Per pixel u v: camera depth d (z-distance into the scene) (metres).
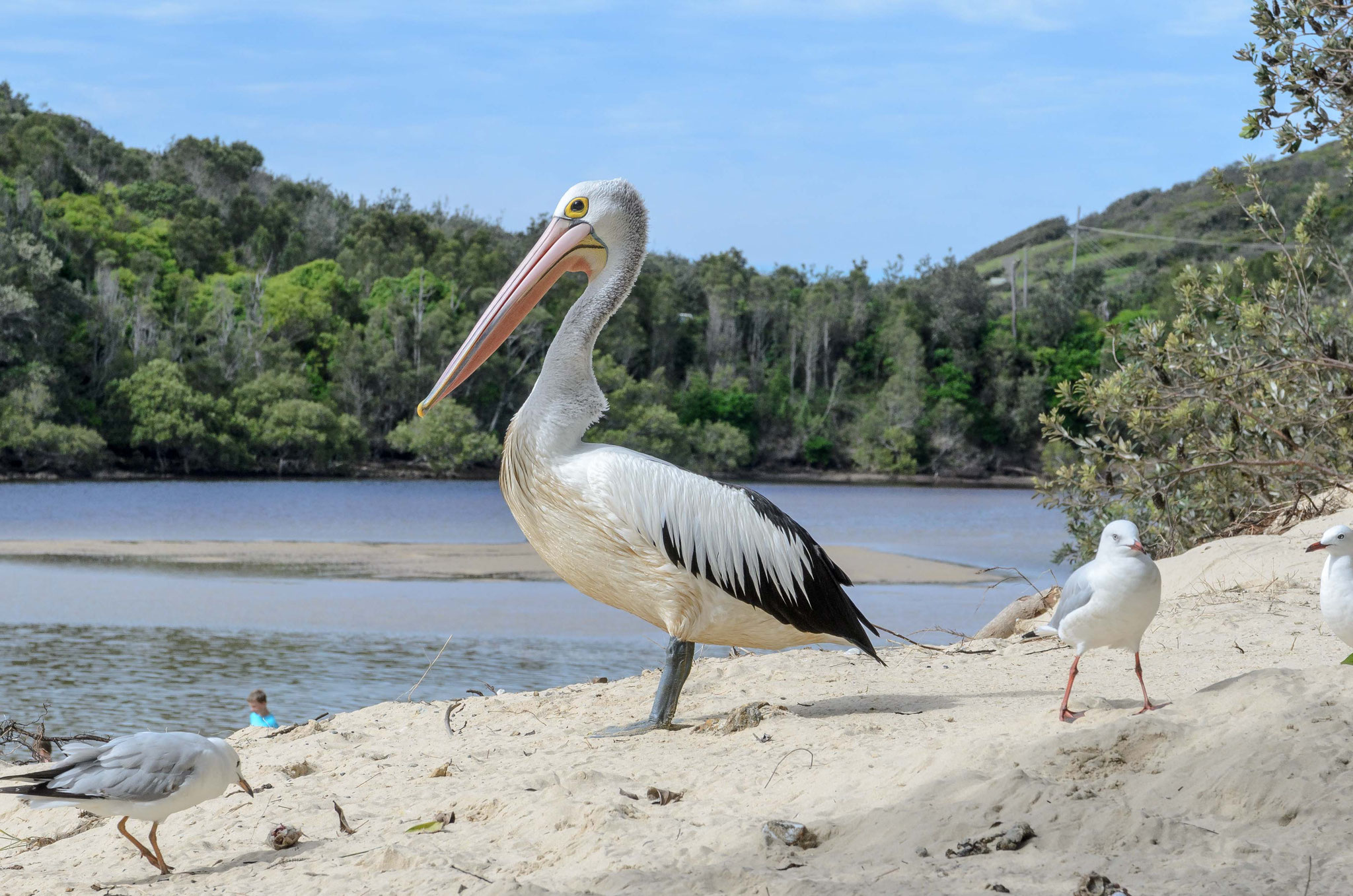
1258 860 3.37
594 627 24.52
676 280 121.75
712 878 3.75
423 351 91.50
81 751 4.67
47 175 105.81
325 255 124.69
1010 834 3.78
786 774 5.13
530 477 6.36
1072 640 5.13
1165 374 13.38
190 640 22.80
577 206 6.83
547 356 6.53
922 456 101.88
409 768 6.10
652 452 93.94
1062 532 50.88
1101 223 170.12
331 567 34.59
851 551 40.31
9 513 51.44
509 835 4.73
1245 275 13.61
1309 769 3.81
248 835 5.21
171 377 79.94
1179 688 6.34
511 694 8.21
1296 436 13.20
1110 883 3.26
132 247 99.25
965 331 106.19
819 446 101.69
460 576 32.97
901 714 6.11
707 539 6.08
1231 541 11.20
